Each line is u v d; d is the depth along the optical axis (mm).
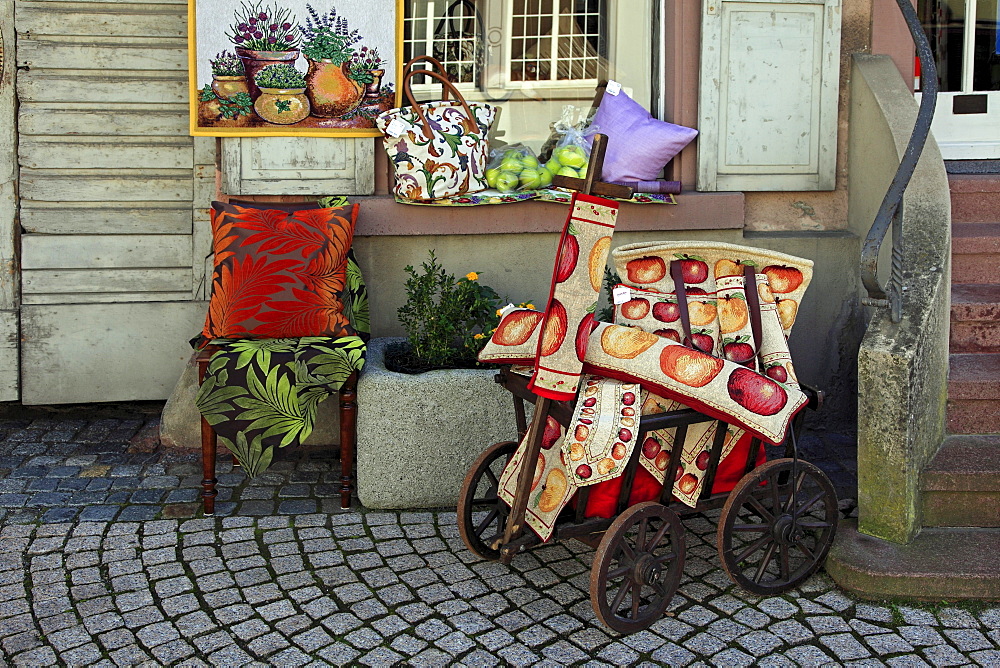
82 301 4945
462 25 4676
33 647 2912
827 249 4699
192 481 4176
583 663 2889
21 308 4879
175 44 4867
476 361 4125
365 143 4527
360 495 3895
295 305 3996
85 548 3537
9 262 4875
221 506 3928
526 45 4734
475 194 4496
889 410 3346
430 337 4105
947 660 2908
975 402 3791
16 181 4855
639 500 3209
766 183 4719
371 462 3857
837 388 4805
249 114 4445
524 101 4773
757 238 4715
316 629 3039
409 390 3812
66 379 4957
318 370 3752
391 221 4523
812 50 4633
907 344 3322
